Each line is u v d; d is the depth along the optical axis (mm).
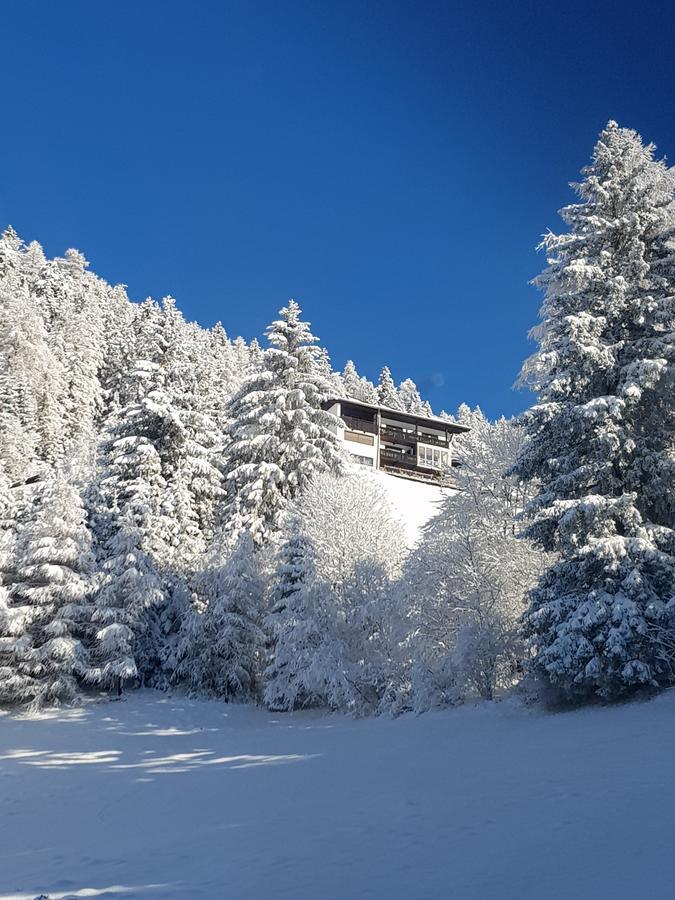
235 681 28938
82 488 35500
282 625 26672
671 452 17516
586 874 5105
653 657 15539
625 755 10531
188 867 6652
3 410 49094
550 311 20078
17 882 6637
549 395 18797
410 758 13641
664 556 15797
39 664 26719
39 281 74062
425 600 23875
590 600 15945
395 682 23203
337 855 6551
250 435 40125
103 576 29453
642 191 19469
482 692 20656
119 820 10281
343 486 31047
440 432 78562
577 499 17141
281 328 44031
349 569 27438
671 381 17781
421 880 5371
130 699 28281
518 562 23000
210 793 12109
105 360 71500
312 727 23062
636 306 18406
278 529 35594
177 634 30422
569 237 19578
